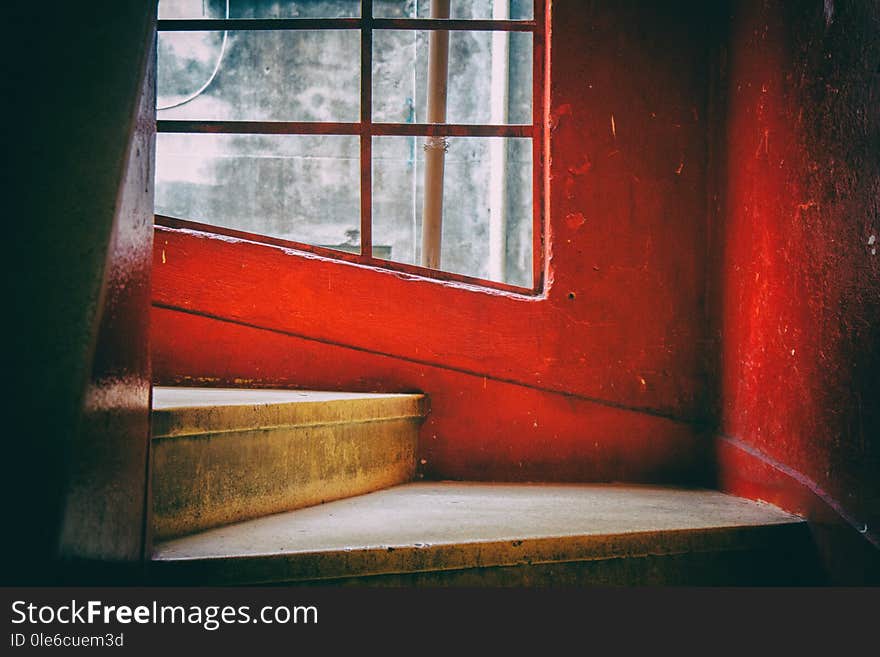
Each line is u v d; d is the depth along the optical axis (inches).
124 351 53.9
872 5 73.5
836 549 77.3
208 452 73.1
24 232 48.9
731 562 81.0
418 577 68.7
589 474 108.2
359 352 109.0
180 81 391.2
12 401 45.0
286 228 394.3
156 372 108.7
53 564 42.5
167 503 68.7
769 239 92.4
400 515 82.4
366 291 109.1
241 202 394.9
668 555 78.0
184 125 111.7
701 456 108.5
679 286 109.4
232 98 393.4
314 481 87.6
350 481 93.8
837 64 79.2
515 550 72.0
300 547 66.7
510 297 109.0
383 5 390.9
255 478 79.0
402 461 105.0
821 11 82.4
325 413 87.4
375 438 99.0
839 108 78.7
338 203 394.6
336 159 394.3
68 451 44.2
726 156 105.0
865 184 74.2
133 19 57.2
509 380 108.5
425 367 108.7
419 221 387.2
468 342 108.7
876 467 71.9
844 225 77.6
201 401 79.7
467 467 108.0
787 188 88.5
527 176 377.4
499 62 363.9
